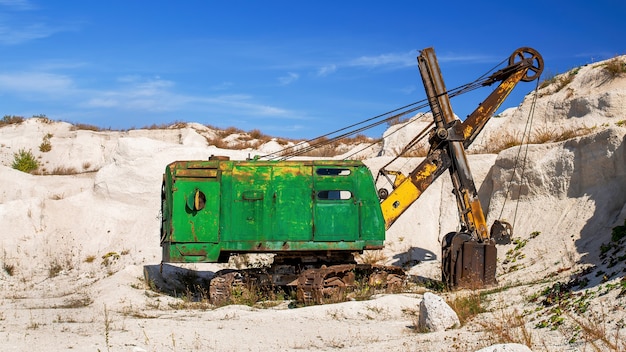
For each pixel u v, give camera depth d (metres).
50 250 24.14
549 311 12.34
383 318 14.30
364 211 17.56
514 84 18.70
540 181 20.52
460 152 18.52
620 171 18.58
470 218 18.27
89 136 45.19
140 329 12.91
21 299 18.20
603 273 14.12
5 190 28.64
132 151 26.75
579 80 25.31
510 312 13.13
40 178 29.97
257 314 14.61
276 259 18.22
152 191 26.17
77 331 12.65
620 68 24.27
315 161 17.78
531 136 24.14
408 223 23.14
